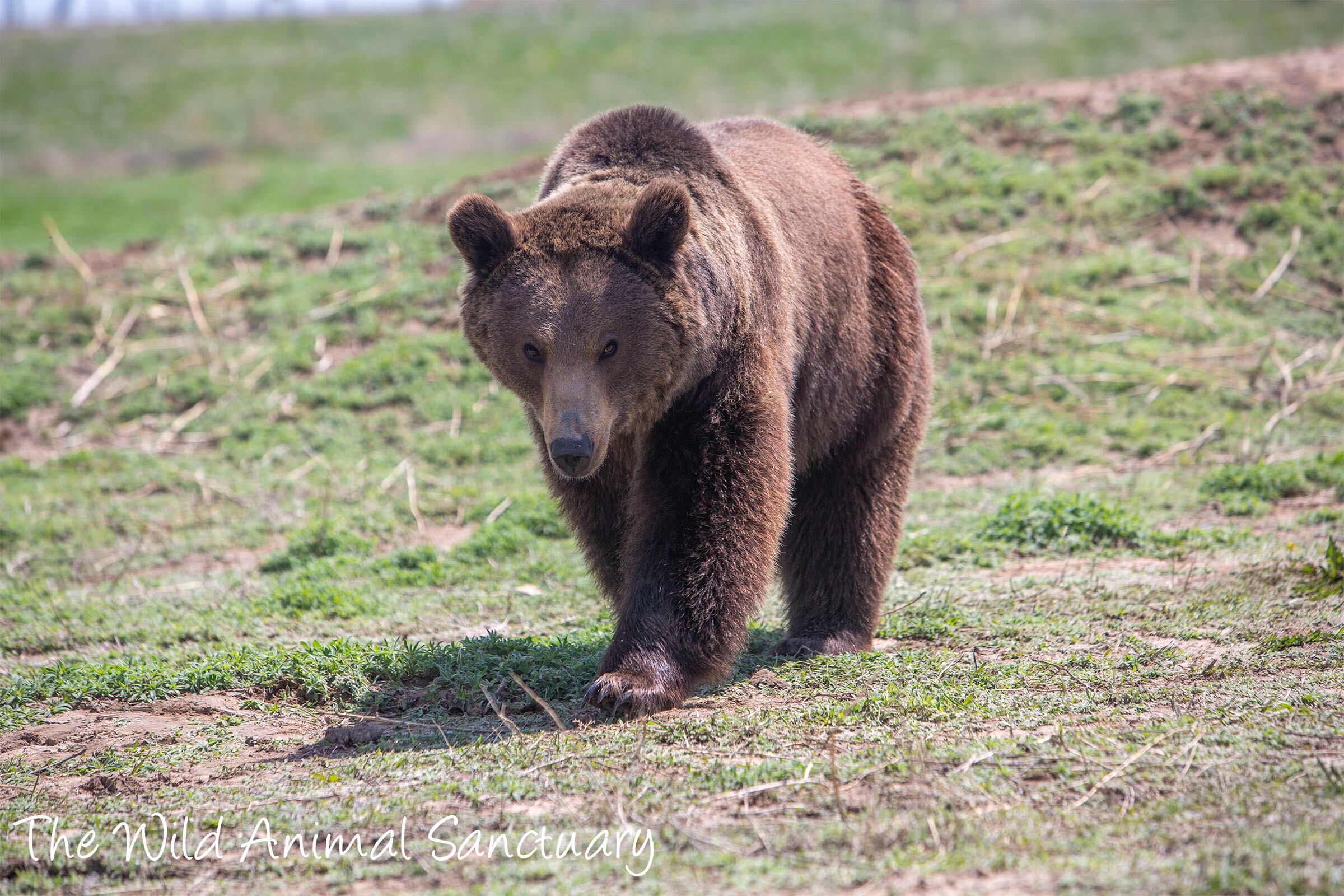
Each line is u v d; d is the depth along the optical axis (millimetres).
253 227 22984
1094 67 48750
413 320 20031
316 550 13438
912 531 12938
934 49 54781
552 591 11758
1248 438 15125
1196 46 49719
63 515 15367
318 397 18359
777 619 10891
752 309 8008
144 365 19531
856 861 4930
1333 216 19266
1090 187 20453
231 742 7656
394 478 16000
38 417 18656
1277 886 4336
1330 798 5211
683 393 7777
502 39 64938
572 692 8172
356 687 8531
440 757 6809
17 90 61094
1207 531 11945
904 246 10391
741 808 5684
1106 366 17094
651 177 8148
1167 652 8289
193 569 13617
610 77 56156
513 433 17219
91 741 7777
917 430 10297
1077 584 10477
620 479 8422
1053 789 5684
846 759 6242
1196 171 20156
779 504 7879
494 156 45812
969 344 17797
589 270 7453
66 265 22344
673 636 7535
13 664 10117
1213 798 5344
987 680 7852
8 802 6578
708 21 64375
